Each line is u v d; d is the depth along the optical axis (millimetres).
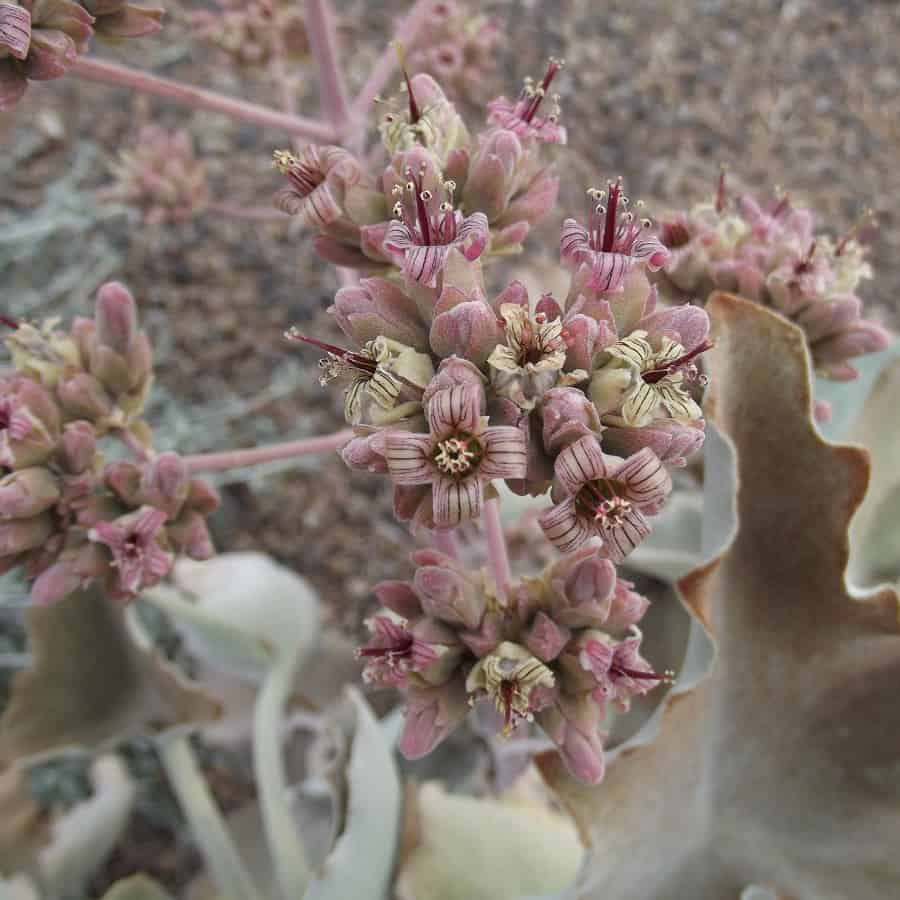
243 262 527
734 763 280
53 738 345
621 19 563
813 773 279
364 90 326
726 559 265
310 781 391
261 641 354
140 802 459
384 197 265
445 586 249
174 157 404
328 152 267
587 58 551
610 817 261
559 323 235
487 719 338
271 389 503
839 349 291
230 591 354
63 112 547
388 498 499
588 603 252
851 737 276
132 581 272
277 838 346
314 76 553
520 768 345
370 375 244
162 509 279
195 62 559
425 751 253
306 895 295
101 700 349
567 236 244
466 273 241
